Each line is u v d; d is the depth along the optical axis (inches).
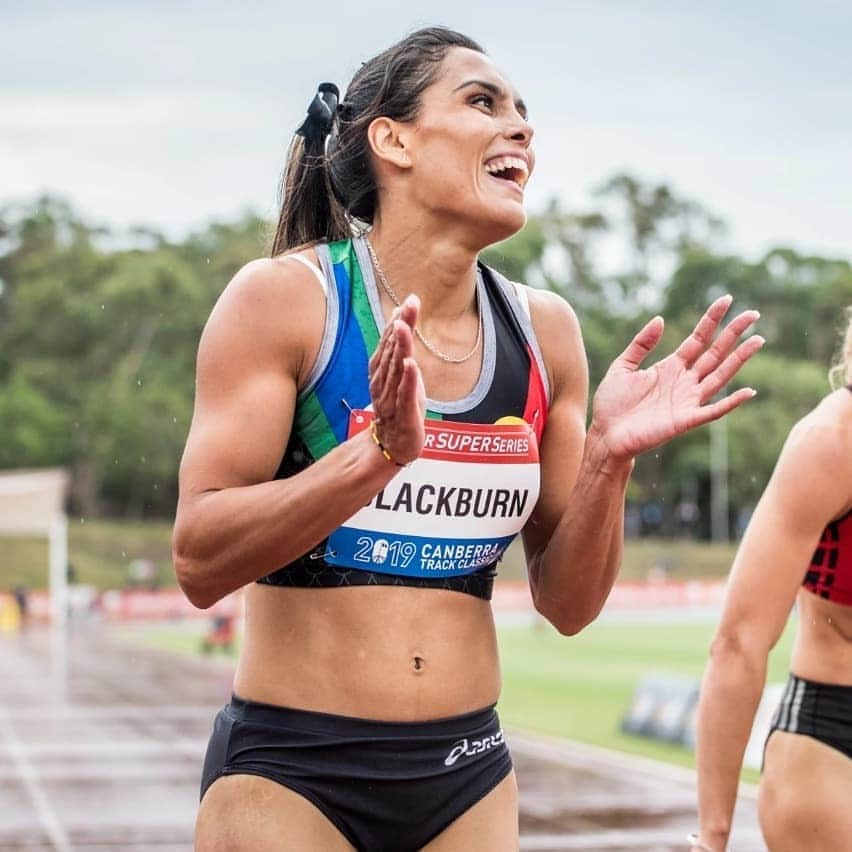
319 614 162.1
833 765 194.9
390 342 138.4
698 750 197.6
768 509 194.7
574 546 168.4
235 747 163.9
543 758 630.5
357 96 168.2
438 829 165.3
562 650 1509.6
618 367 167.2
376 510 159.2
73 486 4439.0
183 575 156.6
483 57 164.2
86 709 917.8
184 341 4564.5
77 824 477.7
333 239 172.4
